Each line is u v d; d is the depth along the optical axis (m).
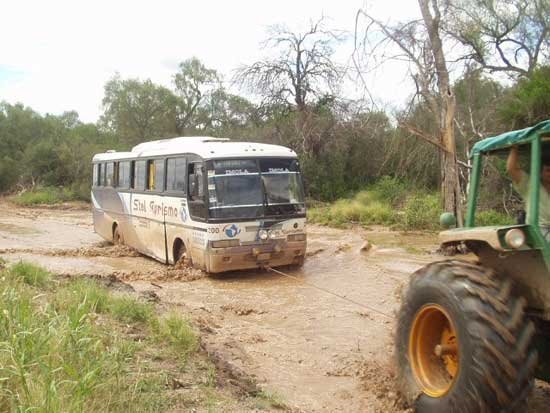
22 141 59.78
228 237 13.22
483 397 4.03
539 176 4.52
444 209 17.30
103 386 4.72
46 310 6.13
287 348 8.20
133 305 8.22
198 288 12.52
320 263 15.29
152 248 16.55
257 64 36.62
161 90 55.66
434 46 17.19
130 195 18.17
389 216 24.52
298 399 6.25
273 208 13.68
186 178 14.16
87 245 21.11
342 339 8.67
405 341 5.08
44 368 4.47
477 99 25.92
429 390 4.73
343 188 34.69
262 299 11.47
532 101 20.70
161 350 6.66
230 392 5.73
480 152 5.42
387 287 12.29
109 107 56.22
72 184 49.38
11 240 22.83
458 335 4.28
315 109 36.62
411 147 23.08
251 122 41.50
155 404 4.84
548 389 5.77
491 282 4.37
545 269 4.41
